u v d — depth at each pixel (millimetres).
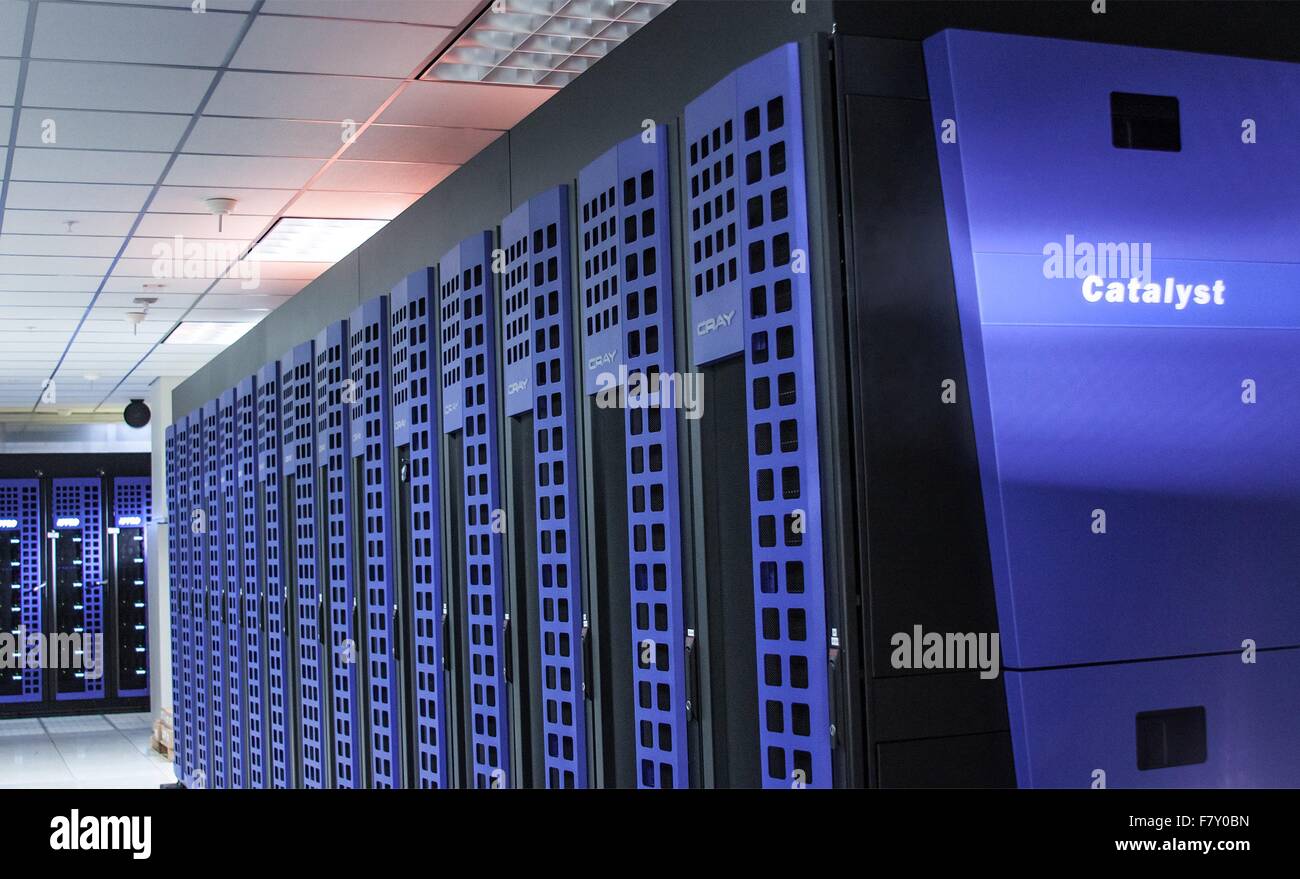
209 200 8359
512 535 5250
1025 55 3584
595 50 6312
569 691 4719
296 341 8391
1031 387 3496
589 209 4609
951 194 3496
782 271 3521
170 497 12219
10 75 6113
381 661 6734
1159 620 3566
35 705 18719
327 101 6656
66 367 14867
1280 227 3852
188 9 5473
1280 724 3693
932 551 3420
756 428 3627
